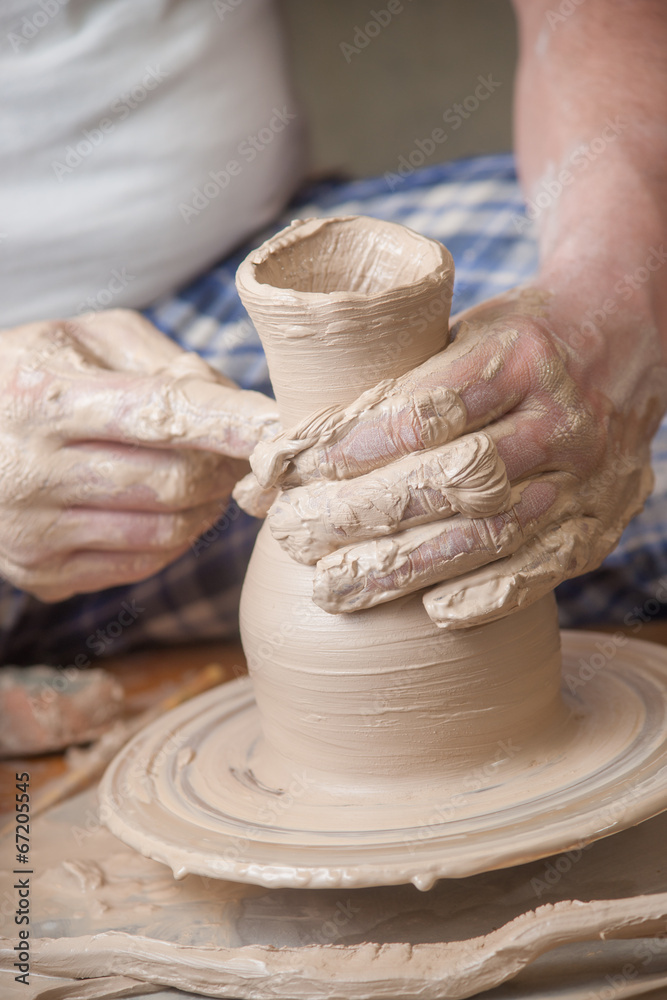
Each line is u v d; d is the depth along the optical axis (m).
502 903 0.95
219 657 2.07
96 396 1.19
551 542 0.95
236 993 0.87
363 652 0.94
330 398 0.93
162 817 1.04
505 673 0.97
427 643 0.94
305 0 4.00
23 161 1.86
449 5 3.98
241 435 1.09
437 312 0.92
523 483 0.94
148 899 1.08
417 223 2.13
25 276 1.94
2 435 1.25
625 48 1.60
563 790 0.94
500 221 2.07
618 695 1.15
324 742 1.00
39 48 1.81
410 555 0.89
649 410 1.13
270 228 2.19
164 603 2.08
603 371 1.04
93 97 1.84
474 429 0.92
